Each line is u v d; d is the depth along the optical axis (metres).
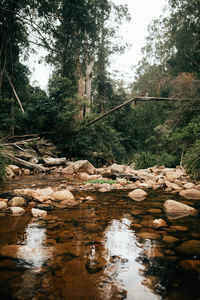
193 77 12.58
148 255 1.40
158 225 2.04
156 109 20.94
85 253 1.41
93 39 15.45
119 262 1.30
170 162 11.62
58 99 11.91
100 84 21.09
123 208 2.72
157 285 1.07
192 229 1.94
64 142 11.62
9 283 1.04
